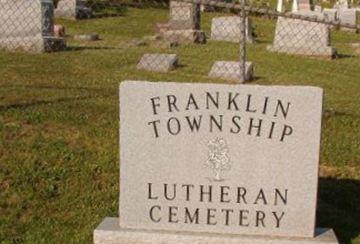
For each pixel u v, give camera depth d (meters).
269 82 8.77
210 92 4.14
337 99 7.81
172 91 4.17
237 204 4.20
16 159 5.23
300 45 11.96
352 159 5.66
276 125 4.13
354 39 16.52
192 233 4.22
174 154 4.20
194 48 11.83
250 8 6.29
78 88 7.16
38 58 9.20
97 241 4.25
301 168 4.15
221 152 4.17
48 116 6.02
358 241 4.48
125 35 14.90
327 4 29.81
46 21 10.45
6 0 10.35
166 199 4.24
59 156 5.32
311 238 4.19
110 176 5.16
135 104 4.19
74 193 4.93
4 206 4.74
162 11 19.94
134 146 4.22
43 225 4.59
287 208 4.18
